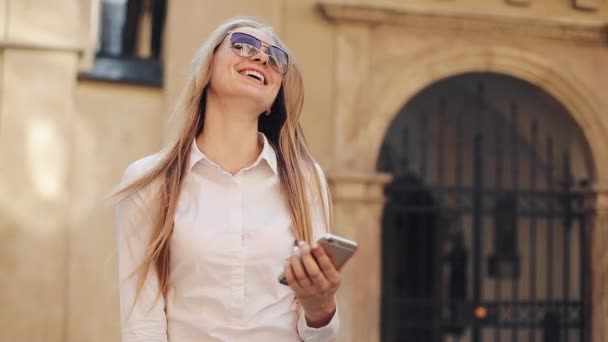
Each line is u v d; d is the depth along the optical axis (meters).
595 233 7.96
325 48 7.48
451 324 8.34
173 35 7.33
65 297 7.22
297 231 2.33
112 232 7.30
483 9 7.62
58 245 7.23
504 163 10.60
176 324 2.28
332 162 7.44
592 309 7.98
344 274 7.39
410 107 10.73
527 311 9.41
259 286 2.28
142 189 2.30
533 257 8.34
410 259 10.97
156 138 7.42
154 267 2.28
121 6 11.33
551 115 8.91
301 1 7.49
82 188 7.32
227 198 2.30
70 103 7.30
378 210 7.47
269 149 2.37
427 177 10.91
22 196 7.21
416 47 7.60
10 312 7.15
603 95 7.91
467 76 9.62
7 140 7.22
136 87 7.43
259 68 2.37
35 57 7.29
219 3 7.36
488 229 10.80
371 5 7.39
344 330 7.38
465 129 10.73
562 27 7.75
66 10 7.32
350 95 7.47
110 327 7.27
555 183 9.62
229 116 2.37
